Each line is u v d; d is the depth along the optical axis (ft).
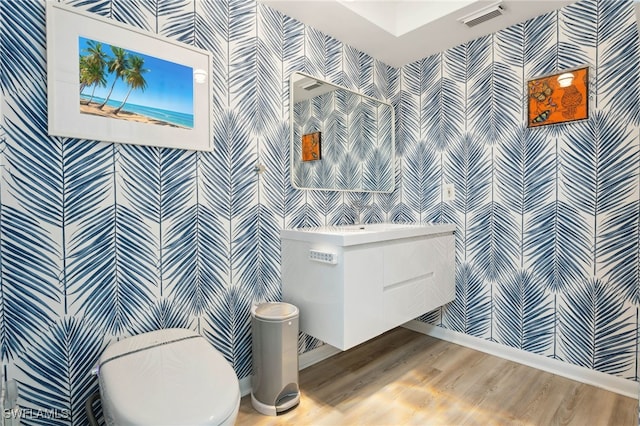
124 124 4.60
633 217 5.63
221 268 5.69
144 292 4.88
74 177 4.29
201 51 5.29
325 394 5.90
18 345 3.95
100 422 4.51
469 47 7.54
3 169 3.82
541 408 5.41
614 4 5.74
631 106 5.60
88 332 4.43
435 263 7.23
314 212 7.18
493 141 7.22
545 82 6.47
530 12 6.43
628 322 5.72
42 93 4.07
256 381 5.50
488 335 7.46
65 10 4.14
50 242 4.14
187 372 3.68
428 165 8.35
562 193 6.35
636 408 5.36
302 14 6.50
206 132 5.37
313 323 5.91
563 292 6.40
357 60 8.00
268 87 6.26
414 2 6.99
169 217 5.10
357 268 5.52
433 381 6.27
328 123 7.39
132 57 4.66
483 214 7.42
